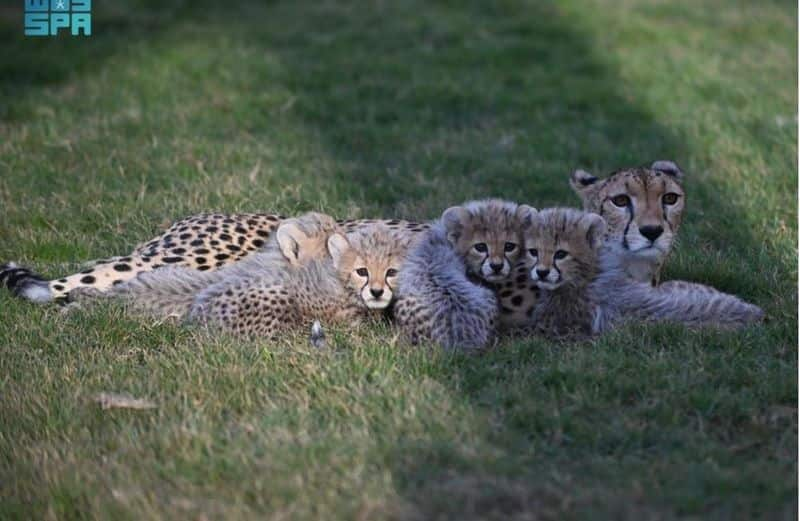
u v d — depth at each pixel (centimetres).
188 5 2644
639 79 2111
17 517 800
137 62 2139
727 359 993
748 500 775
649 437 866
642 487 789
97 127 1762
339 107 1922
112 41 2295
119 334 1072
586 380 945
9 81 2036
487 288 1073
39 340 1064
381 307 1066
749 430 884
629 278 1120
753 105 1945
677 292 1103
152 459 851
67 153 1644
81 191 1499
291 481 805
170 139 1719
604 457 845
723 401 905
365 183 1564
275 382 963
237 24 2467
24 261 1289
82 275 1165
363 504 776
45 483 825
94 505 796
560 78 2108
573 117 1911
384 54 2234
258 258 1132
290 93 1983
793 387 928
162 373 987
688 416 902
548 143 1736
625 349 1013
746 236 1359
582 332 1086
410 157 1683
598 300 1088
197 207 1420
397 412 896
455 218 1082
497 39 2333
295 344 1035
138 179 1555
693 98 1998
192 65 2116
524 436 870
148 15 2541
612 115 1917
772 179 1557
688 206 1460
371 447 848
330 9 2589
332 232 1134
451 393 937
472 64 2188
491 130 1825
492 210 1084
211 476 825
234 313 1069
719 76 2127
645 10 2639
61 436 902
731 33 2500
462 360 996
